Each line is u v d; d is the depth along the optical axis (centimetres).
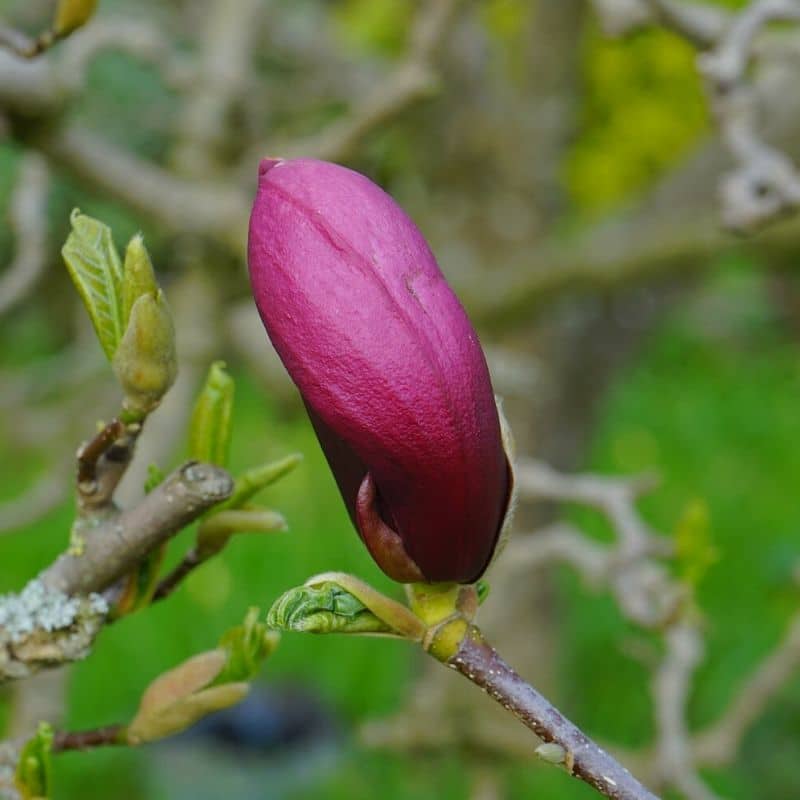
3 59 84
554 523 156
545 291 132
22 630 62
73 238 60
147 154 152
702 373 314
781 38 97
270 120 147
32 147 96
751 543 220
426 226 148
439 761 150
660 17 89
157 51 110
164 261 144
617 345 158
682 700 85
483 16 158
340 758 163
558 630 168
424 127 145
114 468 62
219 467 62
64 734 64
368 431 57
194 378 116
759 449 275
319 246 57
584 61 165
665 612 85
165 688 63
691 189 129
